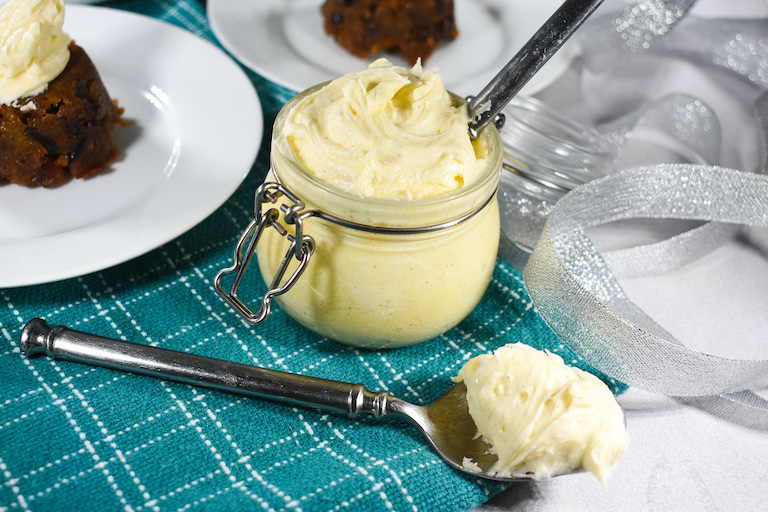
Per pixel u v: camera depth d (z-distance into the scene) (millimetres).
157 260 563
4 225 565
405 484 482
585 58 709
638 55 701
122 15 665
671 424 530
